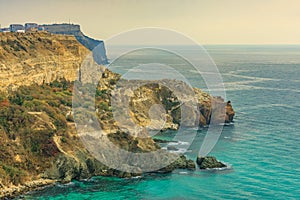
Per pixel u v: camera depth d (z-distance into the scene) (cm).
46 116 9588
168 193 7806
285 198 7644
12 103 9925
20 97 10281
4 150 8469
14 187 7844
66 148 8931
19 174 8112
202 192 7869
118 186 8150
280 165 9375
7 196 7588
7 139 8725
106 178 8556
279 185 8225
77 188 8050
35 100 10300
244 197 7662
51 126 9306
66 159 8538
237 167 9200
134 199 7562
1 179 7831
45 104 10188
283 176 8700
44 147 8769
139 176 8638
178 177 8569
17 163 8369
